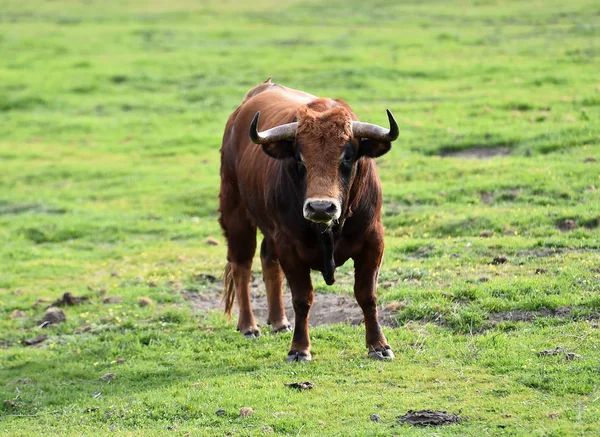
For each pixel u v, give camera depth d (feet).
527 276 61.31
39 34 235.40
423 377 47.11
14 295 76.28
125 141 137.69
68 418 47.42
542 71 148.15
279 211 51.29
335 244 50.39
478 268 65.05
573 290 57.21
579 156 93.71
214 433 42.32
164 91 168.25
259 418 43.60
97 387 52.80
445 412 41.47
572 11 215.31
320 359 52.13
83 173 121.70
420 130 116.88
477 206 83.30
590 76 138.92
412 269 66.74
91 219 99.91
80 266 84.28
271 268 60.34
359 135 48.39
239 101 156.46
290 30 225.15
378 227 51.96
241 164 58.90
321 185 46.42
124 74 178.91
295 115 52.39
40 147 137.39
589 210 74.69
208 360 55.93
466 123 117.39
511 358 48.47
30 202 109.29
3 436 45.73
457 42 187.21
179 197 105.19
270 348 56.13
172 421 45.16
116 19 265.95
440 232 77.51
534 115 116.98
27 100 164.35
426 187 91.04
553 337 51.13
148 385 52.08
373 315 52.34
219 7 290.35
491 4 241.14
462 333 54.65
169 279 75.82
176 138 135.74
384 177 97.14
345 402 44.52
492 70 154.20
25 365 59.00
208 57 191.62
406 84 151.53
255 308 66.85
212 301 70.28
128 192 109.91
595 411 40.47
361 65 169.78
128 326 64.95
